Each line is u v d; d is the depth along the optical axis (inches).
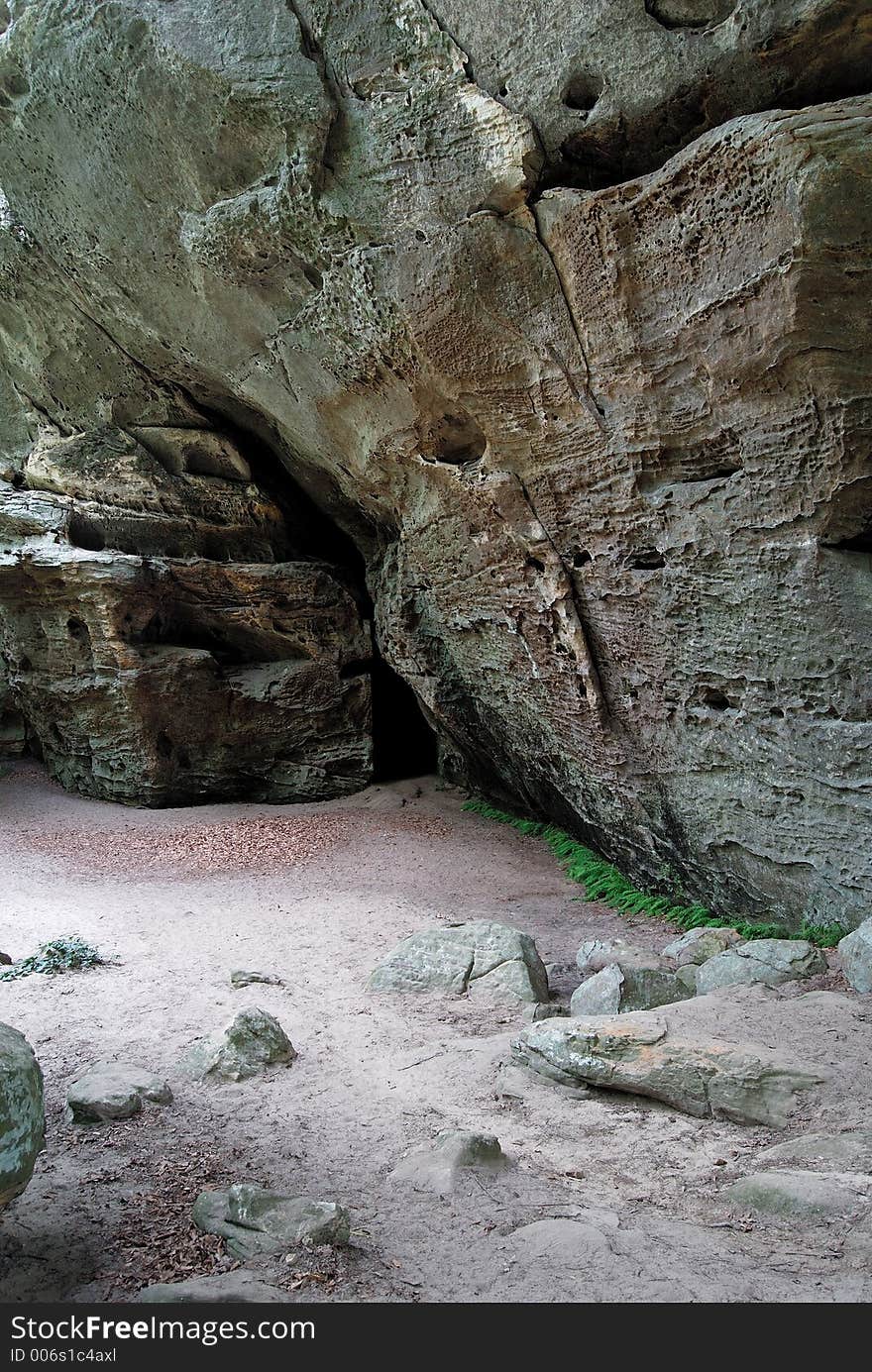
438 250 347.3
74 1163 191.0
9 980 311.6
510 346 355.6
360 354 412.2
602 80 307.9
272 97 355.9
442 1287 144.3
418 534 490.9
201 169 403.9
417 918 402.0
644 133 313.1
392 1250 155.8
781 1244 153.9
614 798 438.0
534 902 434.0
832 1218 158.4
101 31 385.4
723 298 287.7
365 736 690.2
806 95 288.8
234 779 671.1
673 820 397.1
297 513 698.2
